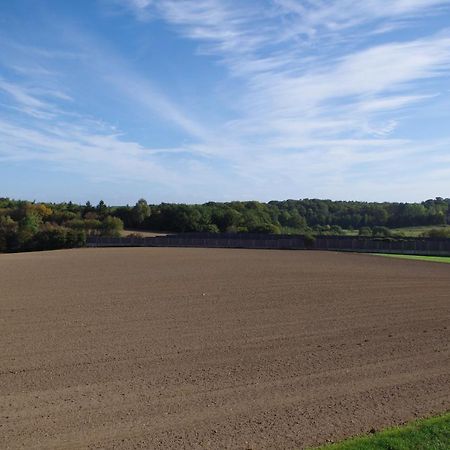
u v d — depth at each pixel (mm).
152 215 123812
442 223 143625
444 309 22781
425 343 16172
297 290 28891
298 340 16547
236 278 34938
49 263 47969
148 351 14961
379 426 9289
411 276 36812
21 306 22922
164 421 9547
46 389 11422
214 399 10797
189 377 12398
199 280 33656
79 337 16781
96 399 10766
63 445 8484
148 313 21297
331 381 12109
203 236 96625
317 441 8641
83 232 81812
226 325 18922
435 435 8594
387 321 19891
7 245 75938
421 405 10414
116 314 21031
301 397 10938
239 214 128750
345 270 41281
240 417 9766
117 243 86125
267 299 25453
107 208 129500
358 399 10805
